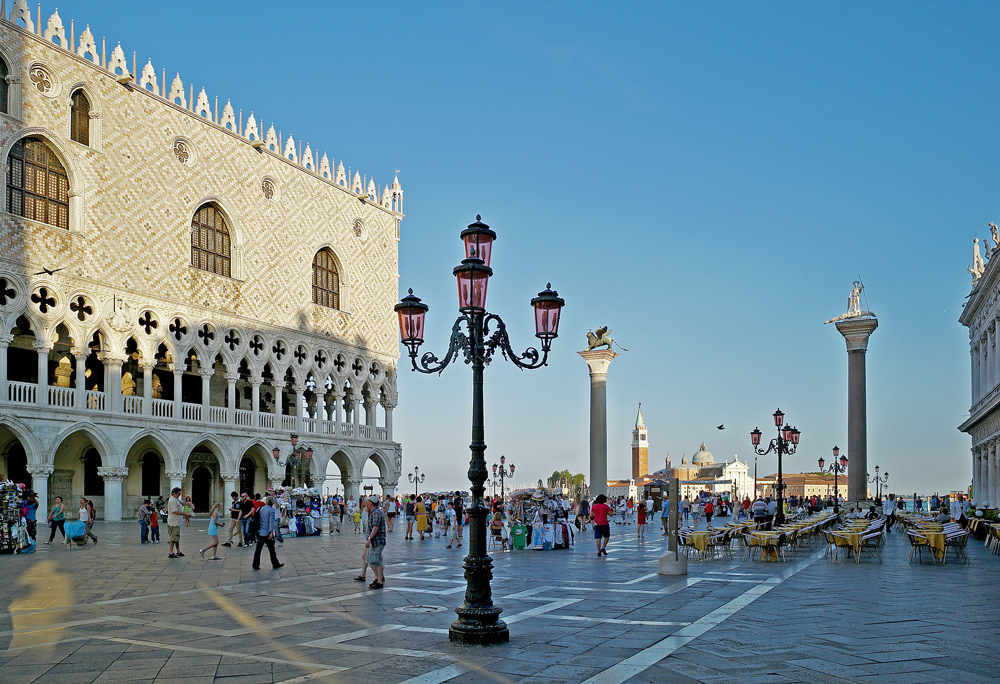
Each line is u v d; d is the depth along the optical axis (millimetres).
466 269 14133
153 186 51156
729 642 12867
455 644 12883
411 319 15281
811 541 35625
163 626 14570
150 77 51688
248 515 34312
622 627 14289
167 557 28438
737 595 18281
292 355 61188
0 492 29562
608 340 58375
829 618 14984
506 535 34062
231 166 57031
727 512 69750
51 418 44281
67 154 46094
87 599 17953
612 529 50594
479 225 14719
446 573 23594
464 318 14703
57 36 46188
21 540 29734
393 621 15078
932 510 55625
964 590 18984
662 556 23109
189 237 53562
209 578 22094
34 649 12594
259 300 58625
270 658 11961
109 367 48156
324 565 25844
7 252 42625
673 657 11859
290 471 63812
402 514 67375
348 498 67188
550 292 15820
